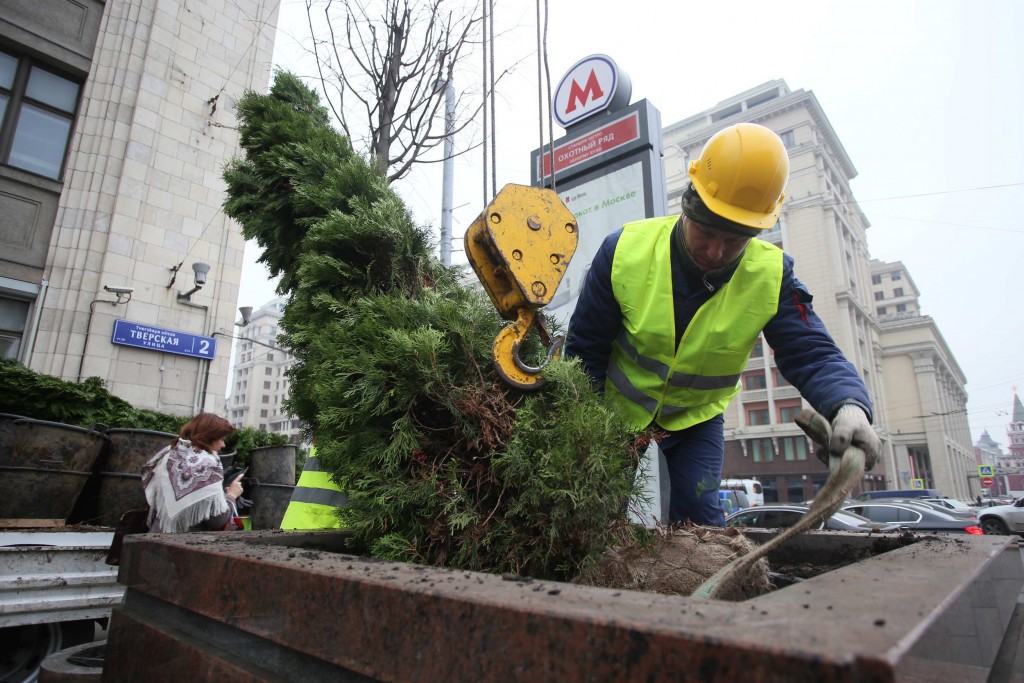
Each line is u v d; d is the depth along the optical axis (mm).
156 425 5492
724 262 1859
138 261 10031
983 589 942
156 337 10008
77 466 4031
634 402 2186
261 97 3230
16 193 9078
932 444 48094
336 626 819
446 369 1612
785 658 455
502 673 628
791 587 728
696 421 2242
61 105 9852
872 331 48312
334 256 2361
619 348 2205
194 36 11188
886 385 50906
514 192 1695
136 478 4410
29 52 9477
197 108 11062
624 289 2018
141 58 10453
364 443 1645
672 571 1317
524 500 1408
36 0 9555
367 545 1652
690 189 1805
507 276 1667
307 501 2092
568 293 4738
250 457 5977
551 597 682
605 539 1414
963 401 87500
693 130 50219
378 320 1773
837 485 1056
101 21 10219
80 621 3381
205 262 10844
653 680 521
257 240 3096
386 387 1653
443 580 804
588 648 573
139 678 1217
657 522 1623
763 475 36375
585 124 5043
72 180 9586
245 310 11312
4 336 8867
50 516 3859
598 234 4715
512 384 1571
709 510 2213
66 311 9234
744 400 37750
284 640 892
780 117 43469
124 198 9961
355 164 2533
